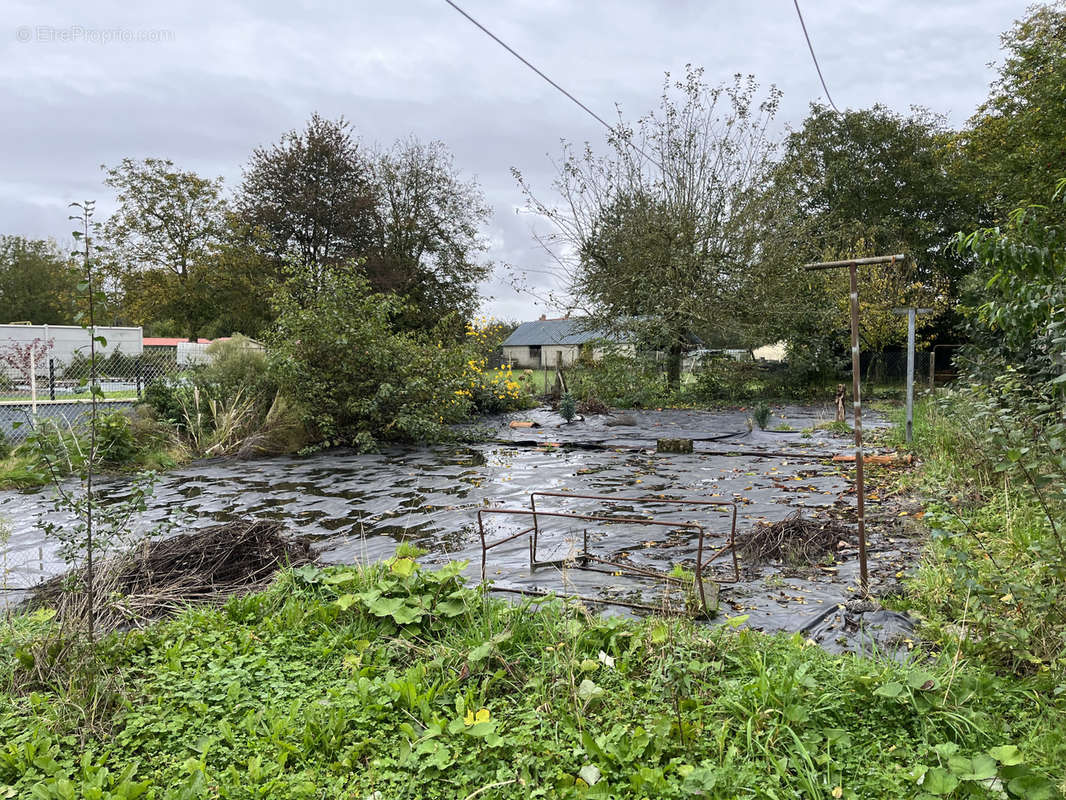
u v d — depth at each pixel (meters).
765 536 5.85
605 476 10.11
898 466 9.79
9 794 2.50
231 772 2.60
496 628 3.75
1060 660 3.02
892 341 27.03
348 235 33.31
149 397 12.53
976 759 2.38
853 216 30.91
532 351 57.38
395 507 8.03
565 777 2.54
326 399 13.10
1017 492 5.52
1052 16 19.39
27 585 5.25
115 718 3.04
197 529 6.95
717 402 22.09
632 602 4.44
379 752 2.79
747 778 2.47
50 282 49.62
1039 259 3.94
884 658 3.43
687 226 21.12
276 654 3.66
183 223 33.00
